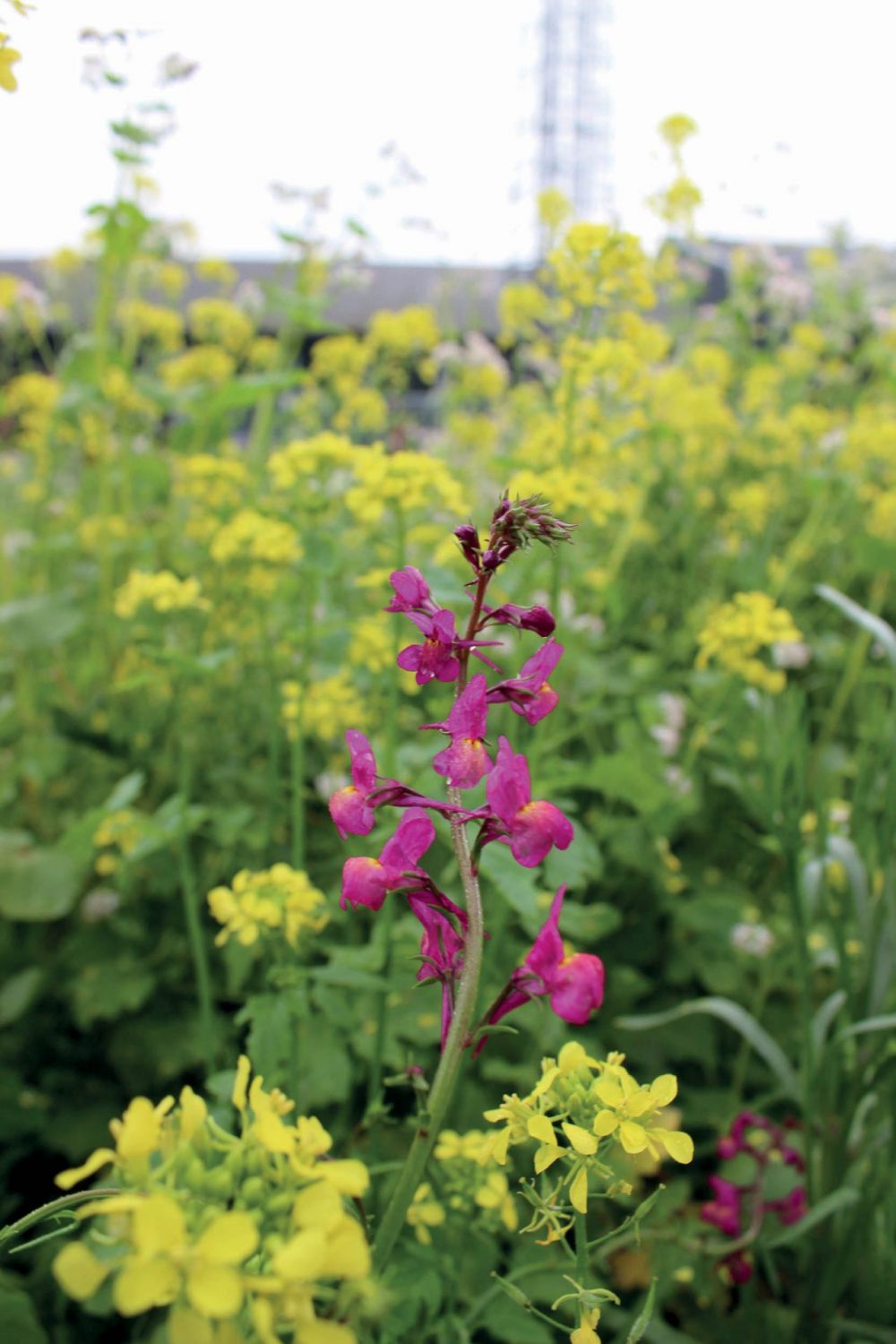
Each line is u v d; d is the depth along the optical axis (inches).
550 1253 11.3
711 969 16.3
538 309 28.7
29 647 19.3
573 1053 7.3
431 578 13.3
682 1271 12.0
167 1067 14.9
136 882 16.7
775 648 20.2
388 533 18.9
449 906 7.0
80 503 26.5
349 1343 5.3
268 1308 5.1
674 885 16.7
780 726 16.9
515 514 7.0
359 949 12.3
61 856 16.3
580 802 19.2
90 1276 5.2
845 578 26.9
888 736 14.4
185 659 13.2
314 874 15.9
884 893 12.3
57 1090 15.3
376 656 14.6
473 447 29.5
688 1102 14.7
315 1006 12.7
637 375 17.7
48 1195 14.5
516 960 14.0
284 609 19.6
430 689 18.9
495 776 6.8
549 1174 11.9
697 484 29.1
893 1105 11.5
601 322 16.7
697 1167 14.4
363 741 7.1
